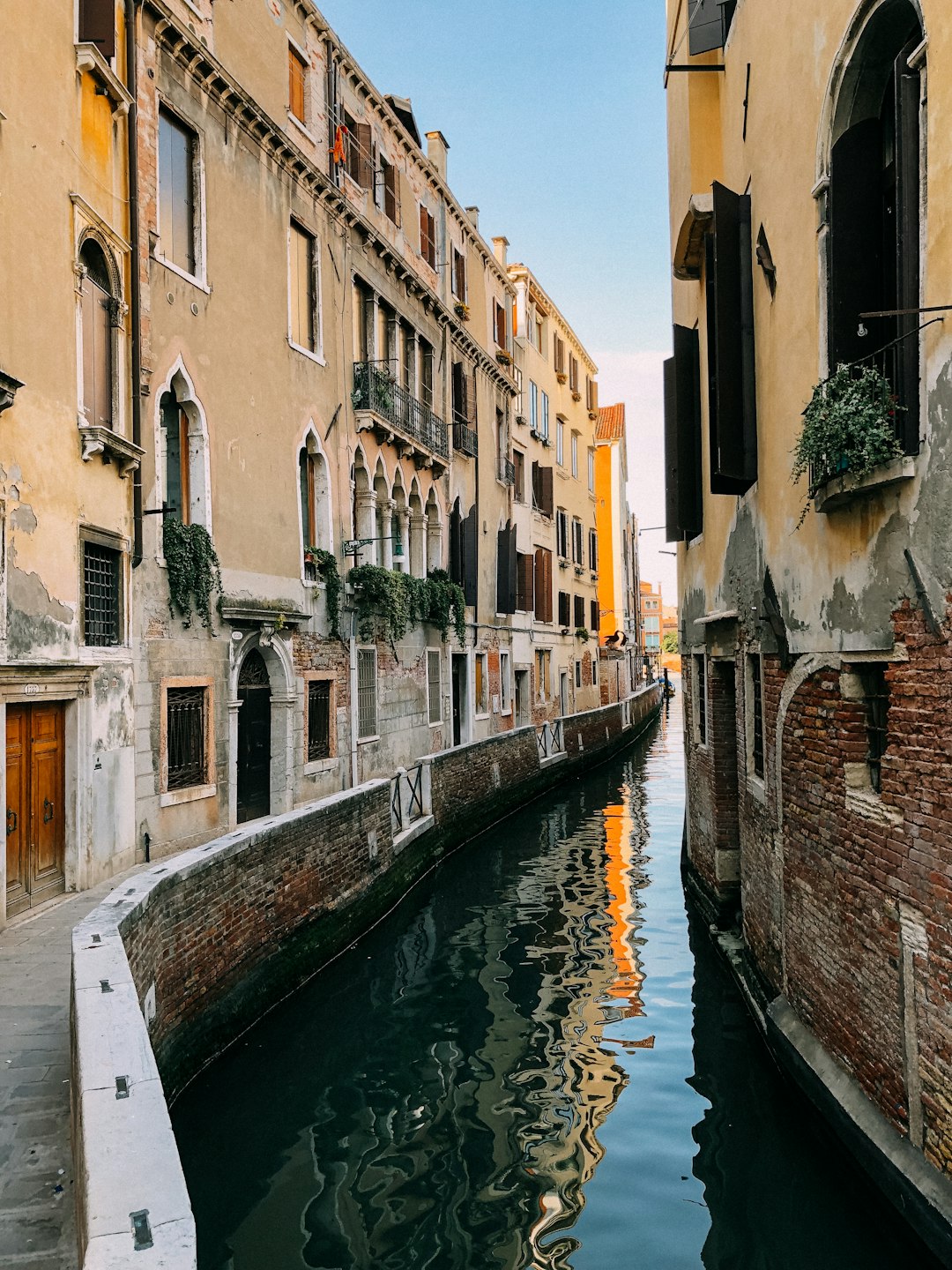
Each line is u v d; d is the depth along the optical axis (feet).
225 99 39.19
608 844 53.83
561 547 106.11
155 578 33.50
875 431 15.20
